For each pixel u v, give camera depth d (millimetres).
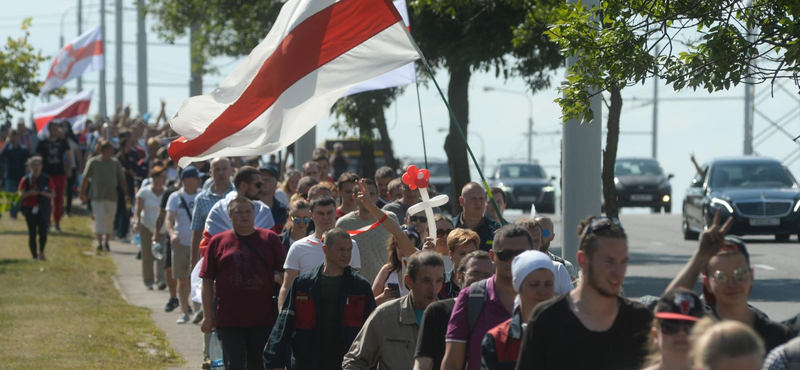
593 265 10188
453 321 12922
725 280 10820
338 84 19891
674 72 19031
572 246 25609
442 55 43406
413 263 14961
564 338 10266
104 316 29906
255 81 20203
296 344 17344
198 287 22734
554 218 72438
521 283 11586
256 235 20453
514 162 85500
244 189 23375
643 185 79188
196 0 62594
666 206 79500
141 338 26750
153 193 37000
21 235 49906
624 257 10156
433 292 14938
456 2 37656
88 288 35781
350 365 15336
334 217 19703
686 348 9305
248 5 59812
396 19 19672
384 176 28969
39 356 23094
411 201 23844
